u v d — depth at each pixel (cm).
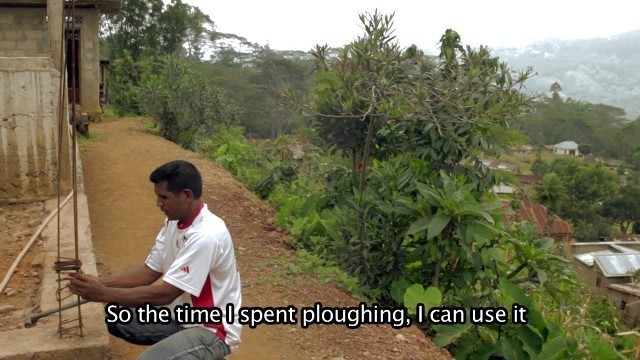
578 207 4256
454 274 620
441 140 693
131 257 616
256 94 4059
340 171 798
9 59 653
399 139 758
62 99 349
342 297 567
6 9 1292
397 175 672
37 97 666
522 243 617
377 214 649
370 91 673
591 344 561
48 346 350
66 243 534
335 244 651
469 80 649
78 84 1478
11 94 657
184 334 287
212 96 1430
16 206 660
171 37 3198
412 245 654
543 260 628
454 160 728
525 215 3102
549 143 8669
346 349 472
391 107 645
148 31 3120
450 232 602
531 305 555
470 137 705
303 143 1163
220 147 1224
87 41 1456
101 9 1490
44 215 630
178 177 285
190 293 283
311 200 771
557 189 3173
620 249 3034
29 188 674
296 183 967
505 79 674
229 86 4128
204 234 285
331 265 641
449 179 627
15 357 340
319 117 756
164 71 1451
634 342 791
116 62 2314
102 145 1166
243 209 810
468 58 689
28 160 670
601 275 2520
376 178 693
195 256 283
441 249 613
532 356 509
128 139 1267
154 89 1406
